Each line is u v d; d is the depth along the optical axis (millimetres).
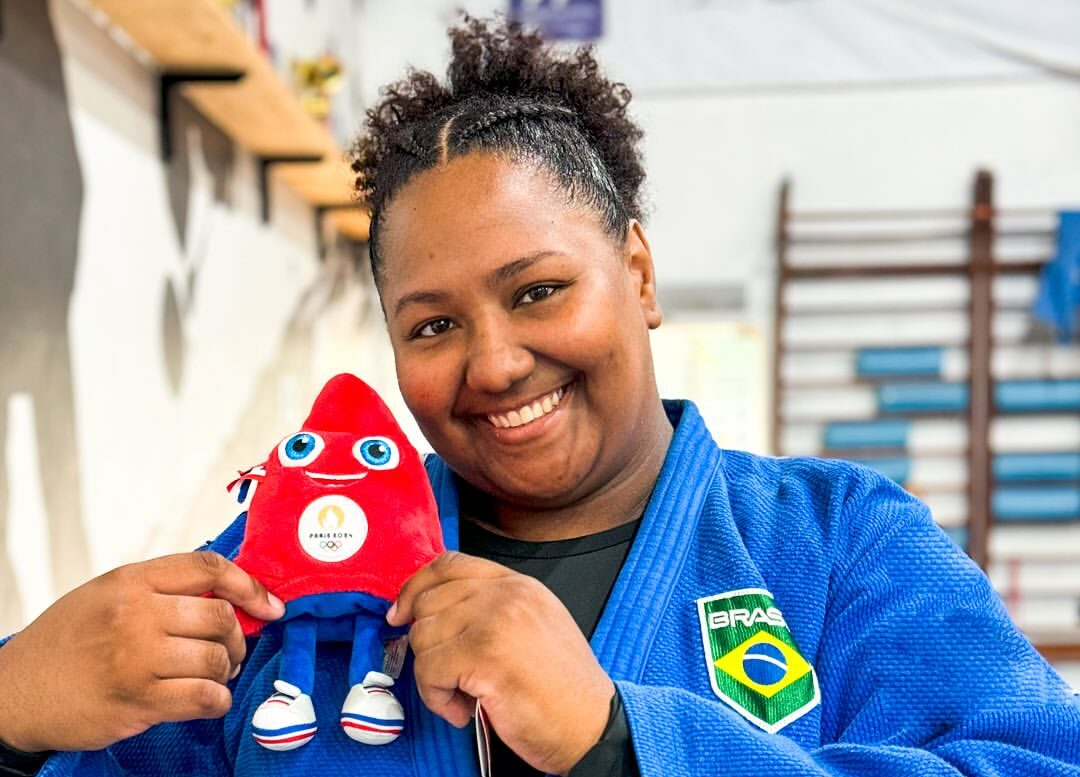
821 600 702
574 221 682
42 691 617
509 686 569
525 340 660
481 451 716
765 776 570
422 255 667
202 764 751
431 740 680
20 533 1477
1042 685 648
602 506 761
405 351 702
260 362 2799
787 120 3887
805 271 3836
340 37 3760
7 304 1456
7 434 1447
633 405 708
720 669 673
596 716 575
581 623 717
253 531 671
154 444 2027
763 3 3863
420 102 820
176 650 598
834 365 3881
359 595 651
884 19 3812
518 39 823
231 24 1890
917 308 3830
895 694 659
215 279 2439
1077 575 3766
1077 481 3744
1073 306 3697
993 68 3764
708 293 3926
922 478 3824
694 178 3928
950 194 3812
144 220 2008
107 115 1844
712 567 723
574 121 757
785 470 811
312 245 3383
